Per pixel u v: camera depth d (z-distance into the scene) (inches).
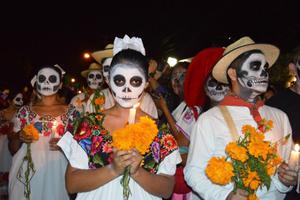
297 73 158.4
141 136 104.5
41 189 208.5
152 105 204.2
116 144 104.3
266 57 143.8
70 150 120.3
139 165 111.2
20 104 312.0
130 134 104.1
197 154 133.0
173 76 214.2
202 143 133.0
